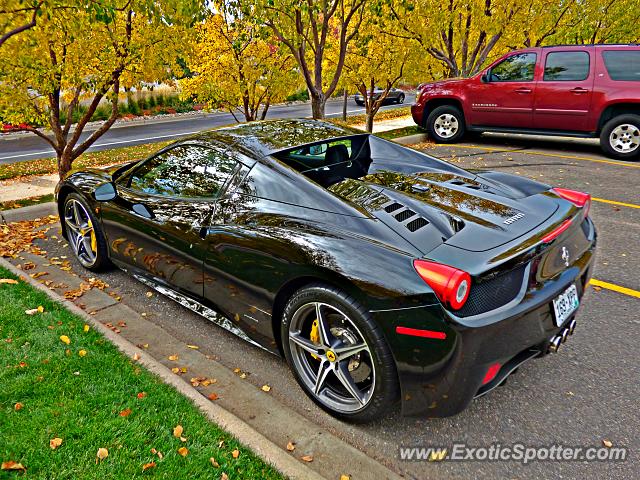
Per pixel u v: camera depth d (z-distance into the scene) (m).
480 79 8.76
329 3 7.39
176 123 21.08
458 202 2.41
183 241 2.82
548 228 2.19
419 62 10.46
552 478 1.90
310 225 2.25
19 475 1.77
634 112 7.44
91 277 3.76
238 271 2.50
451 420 2.24
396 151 3.18
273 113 24.25
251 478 1.83
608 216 4.93
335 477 1.89
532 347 2.12
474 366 1.87
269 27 7.23
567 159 7.63
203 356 2.70
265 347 2.58
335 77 8.02
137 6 4.83
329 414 2.28
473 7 9.28
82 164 10.48
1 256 4.11
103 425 2.04
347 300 2.01
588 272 2.50
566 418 2.23
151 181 3.19
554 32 12.73
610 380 2.49
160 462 1.87
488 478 1.91
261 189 2.54
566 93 7.82
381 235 2.09
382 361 1.96
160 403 2.21
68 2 3.97
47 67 5.20
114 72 5.71
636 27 12.89
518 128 8.57
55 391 2.25
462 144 9.30
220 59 9.75
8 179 8.41
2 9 3.45
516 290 1.99
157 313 3.23
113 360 2.53
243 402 2.32
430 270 1.84
